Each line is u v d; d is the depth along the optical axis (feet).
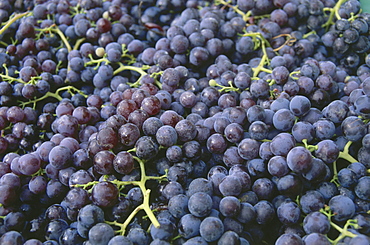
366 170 1.20
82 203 1.16
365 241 1.05
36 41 1.62
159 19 1.79
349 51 1.59
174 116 1.29
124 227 1.13
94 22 1.71
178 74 1.46
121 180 1.22
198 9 1.80
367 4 1.72
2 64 1.54
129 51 1.61
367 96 1.23
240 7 1.72
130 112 1.32
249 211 1.12
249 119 1.28
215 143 1.26
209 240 1.08
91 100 1.47
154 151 1.21
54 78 1.54
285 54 1.58
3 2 1.73
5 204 1.22
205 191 1.16
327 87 1.38
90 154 1.24
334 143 1.18
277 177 1.19
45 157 1.27
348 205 1.11
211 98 1.40
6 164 1.30
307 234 1.10
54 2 1.73
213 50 1.54
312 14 1.66
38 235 1.21
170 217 1.16
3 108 1.45
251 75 1.51
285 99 1.32
